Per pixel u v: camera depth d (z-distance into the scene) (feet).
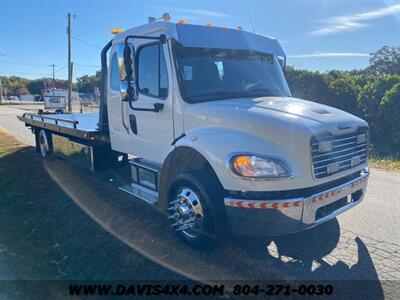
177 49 13.33
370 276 11.21
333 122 11.52
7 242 14.67
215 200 11.71
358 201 13.10
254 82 14.70
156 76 14.21
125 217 15.97
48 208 17.79
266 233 10.83
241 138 11.21
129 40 15.24
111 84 17.39
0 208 18.86
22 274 12.00
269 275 11.25
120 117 17.02
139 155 15.99
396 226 15.02
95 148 20.15
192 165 13.21
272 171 10.51
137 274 11.48
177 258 12.32
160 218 15.78
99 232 14.58
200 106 12.76
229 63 14.34
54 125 24.86
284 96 14.90
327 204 11.41
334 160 11.51
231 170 10.90
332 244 13.35
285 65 16.74
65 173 23.79
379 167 27.48
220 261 12.08
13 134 47.65
